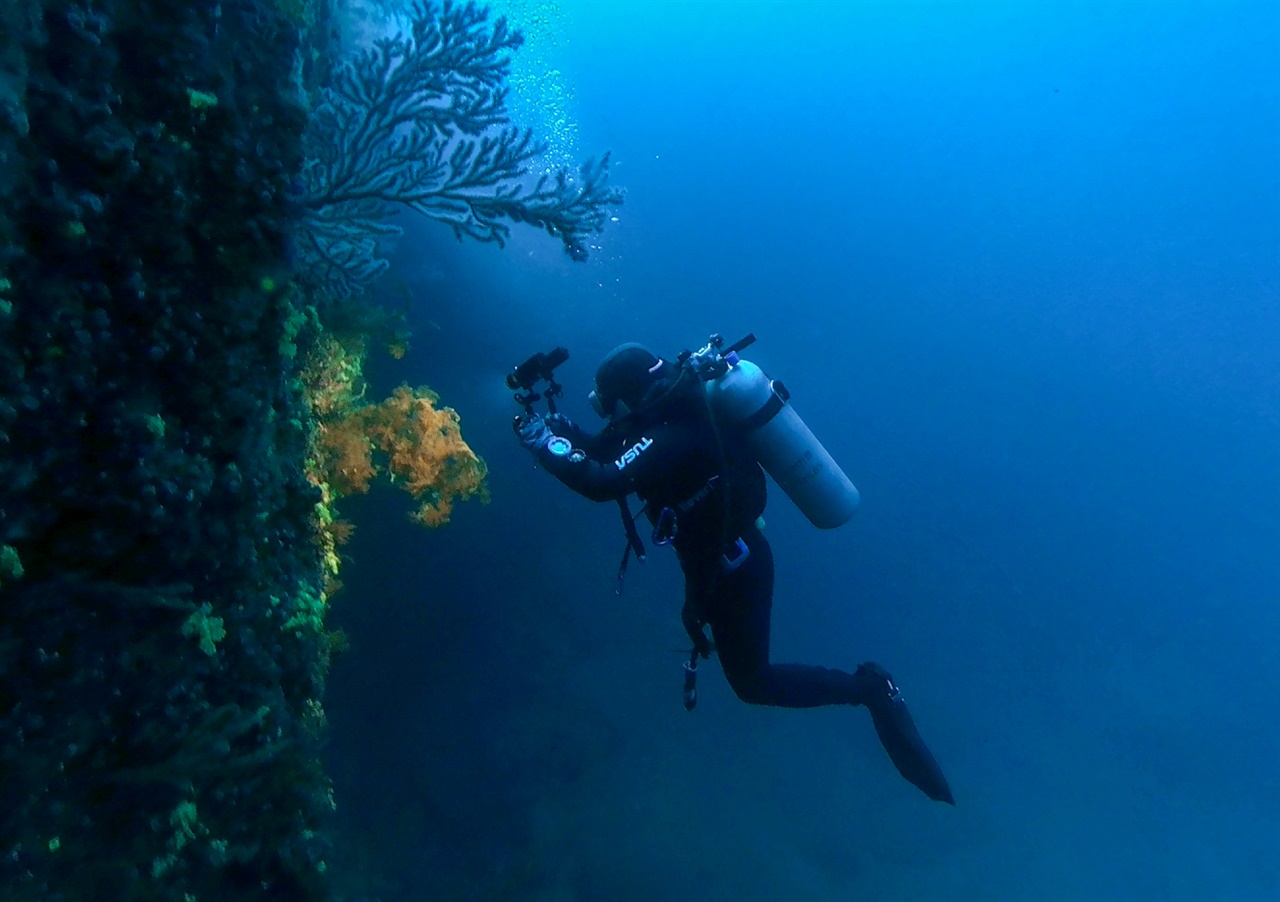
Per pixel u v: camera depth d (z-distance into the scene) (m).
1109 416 29.55
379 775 8.52
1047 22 29.34
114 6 1.22
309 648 2.00
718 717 12.70
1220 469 29.16
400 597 8.93
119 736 1.34
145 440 1.30
